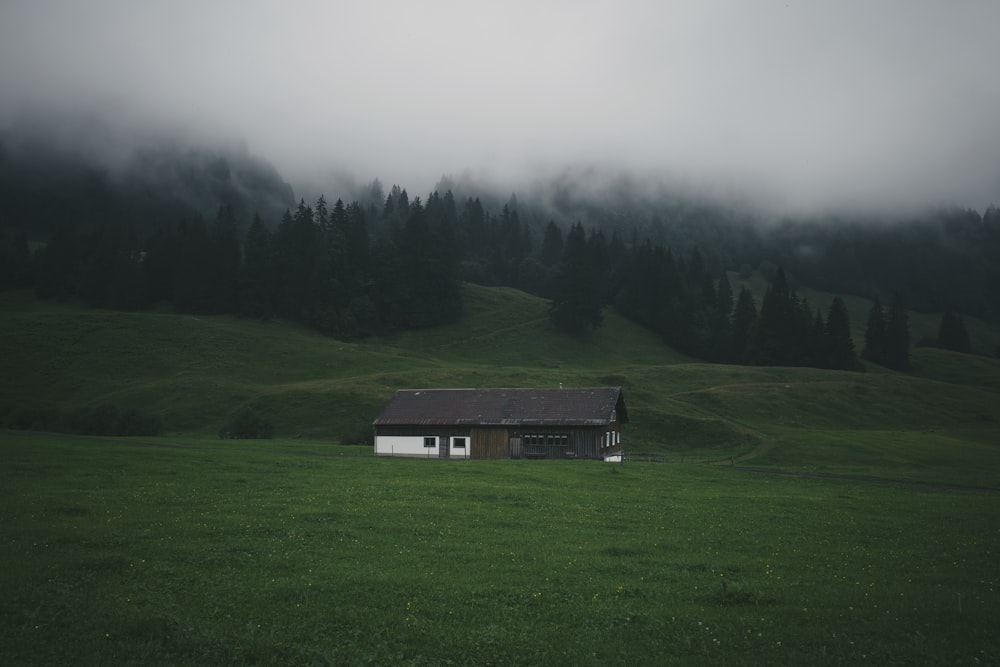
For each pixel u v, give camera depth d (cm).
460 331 19612
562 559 2406
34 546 2320
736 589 2038
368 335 18600
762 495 4475
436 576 2120
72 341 14025
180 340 14712
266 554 2339
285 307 18088
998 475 6462
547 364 17250
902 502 4316
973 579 2280
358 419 10212
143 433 8762
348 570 2159
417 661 1474
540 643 1584
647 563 2411
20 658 1410
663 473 5625
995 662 1535
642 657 1514
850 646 1611
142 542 2445
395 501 3566
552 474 5188
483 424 7725
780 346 17938
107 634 1549
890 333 19675
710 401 11844
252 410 10662
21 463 4381
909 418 11856
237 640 1537
